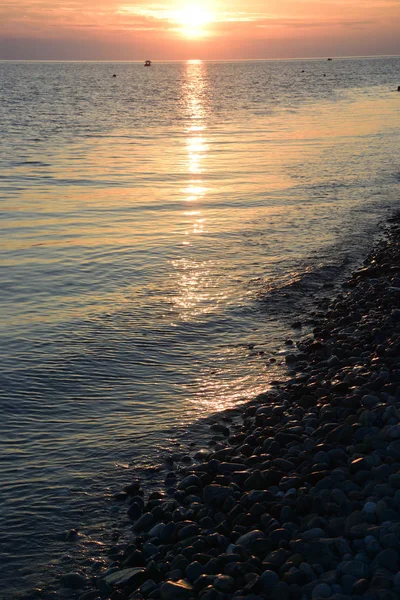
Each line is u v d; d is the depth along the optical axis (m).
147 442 7.84
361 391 7.89
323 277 14.32
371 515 5.33
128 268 14.70
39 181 24.94
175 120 50.09
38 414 8.48
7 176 25.86
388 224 18.84
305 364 9.88
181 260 15.32
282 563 5.06
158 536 5.92
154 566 5.38
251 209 20.47
